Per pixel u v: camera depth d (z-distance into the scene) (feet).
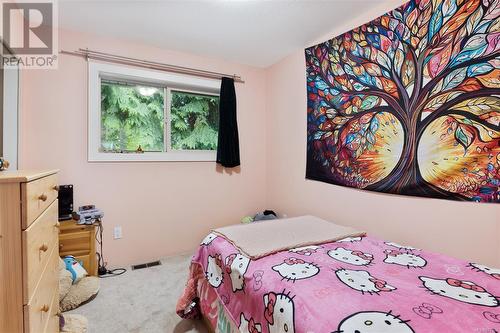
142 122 8.71
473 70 4.61
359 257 4.26
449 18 4.89
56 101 7.14
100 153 7.73
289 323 2.89
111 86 8.23
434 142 5.19
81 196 7.52
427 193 5.33
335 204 7.56
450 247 5.07
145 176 8.48
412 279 3.47
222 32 7.60
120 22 7.01
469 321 2.54
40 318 3.20
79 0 6.02
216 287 4.48
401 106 5.75
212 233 5.67
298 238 5.07
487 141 4.49
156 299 6.18
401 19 5.68
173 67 8.79
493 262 4.53
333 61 7.39
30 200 2.81
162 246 8.80
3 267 2.61
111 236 7.97
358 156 6.77
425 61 5.29
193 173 9.34
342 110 7.16
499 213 4.45
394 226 6.05
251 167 10.55
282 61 9.66
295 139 9.11
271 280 3.52
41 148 6.97
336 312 2.74
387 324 2.51
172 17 6.80
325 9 6.41
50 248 3.81
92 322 5.26
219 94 9.98
